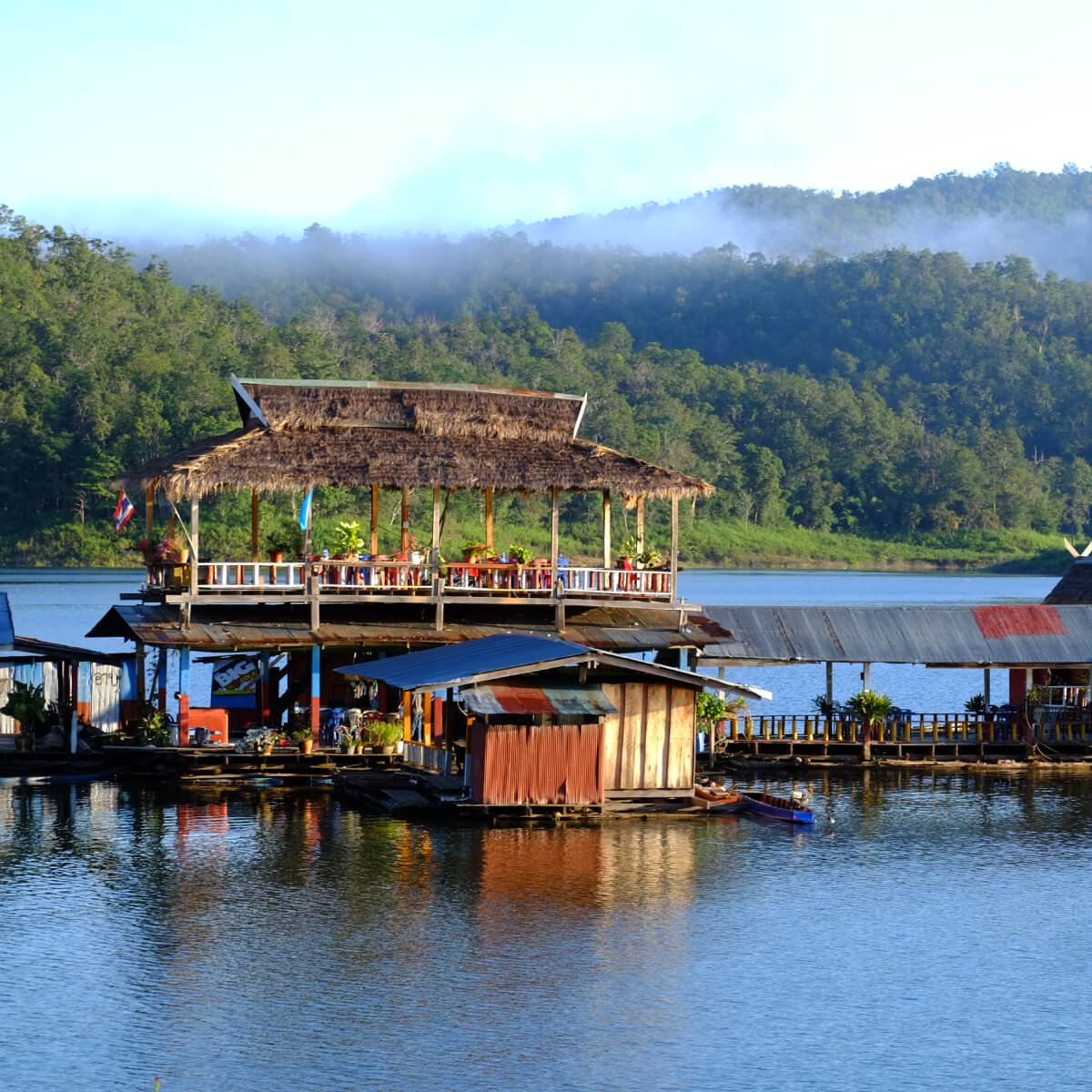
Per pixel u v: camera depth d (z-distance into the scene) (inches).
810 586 6550.2
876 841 1558.8
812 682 3157.0
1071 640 2113.7
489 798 1563.7
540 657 1587.1
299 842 1467.8
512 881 1342.3
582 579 1956.2
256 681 1963.6
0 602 1846.7
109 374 7288.4
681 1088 922.1
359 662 1927.9
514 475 1914.4
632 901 1294.3
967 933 1237.1
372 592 1868.8
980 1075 955.3
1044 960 1172.5
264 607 1911.9
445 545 5251.0
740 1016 1040.2
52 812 1593.3
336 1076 924.0
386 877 1342.3
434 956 1132.5
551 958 1138.7
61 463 6884.8
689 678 1652.3
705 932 1216.8
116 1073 923.4
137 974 1084.5
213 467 1809.8
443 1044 974.4
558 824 1581.0
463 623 1930.4
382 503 5187.0
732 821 1637.6
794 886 1363.2
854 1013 1053.2
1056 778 1969.7
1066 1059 981.8
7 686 1844.2
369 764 1801.2
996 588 6707.7
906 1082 942.4
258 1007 1026.1
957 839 1574.8
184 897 1267.2
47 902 1250.0
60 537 6638.8
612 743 1648.6
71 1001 1032.8
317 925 1198.3
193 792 1710.1
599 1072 940.6
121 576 5969.5
